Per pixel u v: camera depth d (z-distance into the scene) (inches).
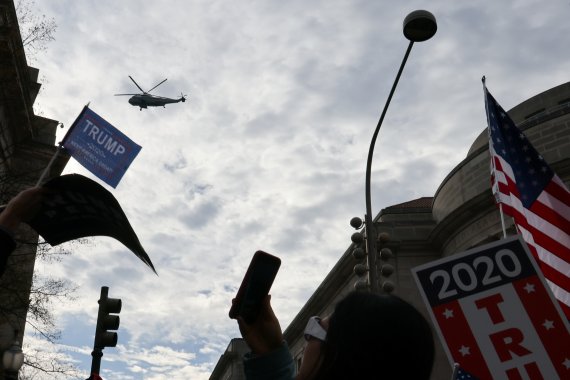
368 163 635.5
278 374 69.9
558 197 469.7
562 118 962.1
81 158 214.1
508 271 240.8
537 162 481.7
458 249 1072.8
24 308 789.2
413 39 546.0
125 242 83.5
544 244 455.8
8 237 78.5
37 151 1077.8
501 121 504.7
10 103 1016.9
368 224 627.8
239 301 73.0
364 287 602.5
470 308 239.8
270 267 73.5
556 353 229.6
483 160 1039.6
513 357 232.1
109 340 489.7
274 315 73.0
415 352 59.0
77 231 86.0
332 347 59.3
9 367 660.1
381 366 57.7
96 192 81.0
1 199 781.3
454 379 176.6
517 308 236.2
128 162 216.7
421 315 62.4
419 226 1171.9
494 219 999.0
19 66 970.1
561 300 435.5
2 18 871.1
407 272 1144.8
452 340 237.5
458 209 1045.8
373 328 58.7
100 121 216.5
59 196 82.5
